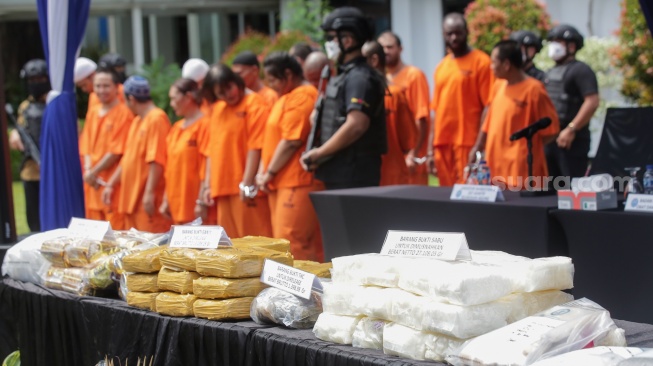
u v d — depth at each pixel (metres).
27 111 9.27
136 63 17.45
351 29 6.09
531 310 2.93
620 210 4.51
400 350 2.90
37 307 4.30
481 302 2.79
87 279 4.19
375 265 3.09
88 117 8.75
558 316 2.78
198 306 3.58
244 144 7.12
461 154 8.04
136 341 3.78
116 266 4.08
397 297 2.95
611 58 10.84
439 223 5.22
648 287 4.32
